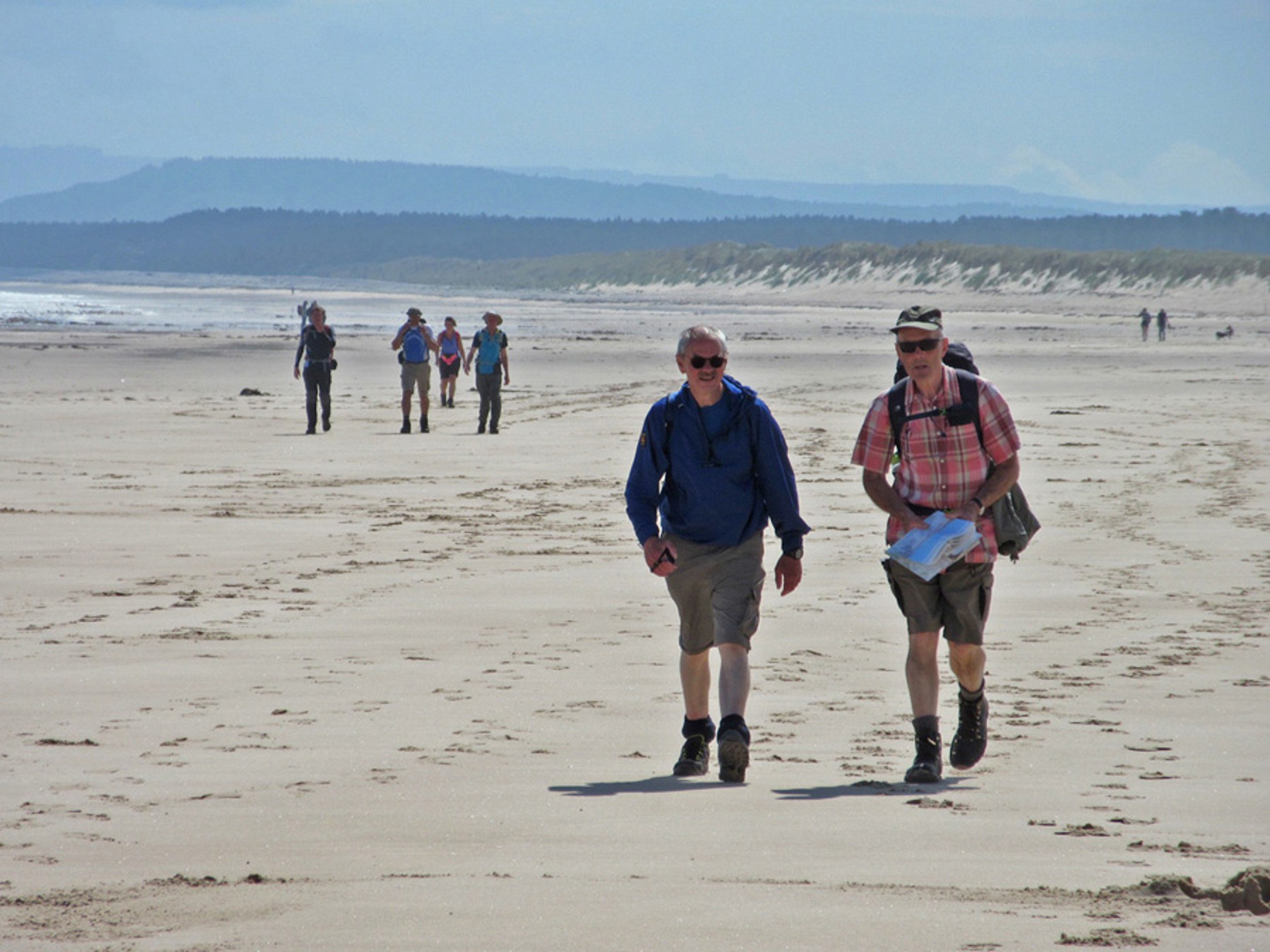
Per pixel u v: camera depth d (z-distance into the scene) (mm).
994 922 12758
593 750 21359
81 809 17797
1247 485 59031
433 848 15875
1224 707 24047
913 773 19484
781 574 21469
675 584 21391
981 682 20734
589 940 12328
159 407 97688
